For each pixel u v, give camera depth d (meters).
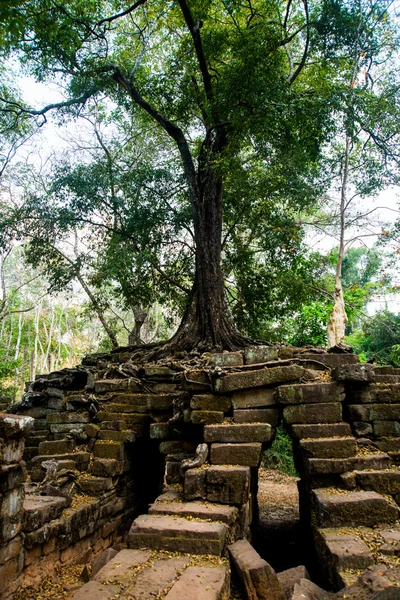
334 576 3.76
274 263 16.27
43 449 7.14
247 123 9.76
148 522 4.36
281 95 9.43
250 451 5.33
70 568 5.23
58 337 35.47
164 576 3.53
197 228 11.89
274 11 11.29
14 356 31.45
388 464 5.27
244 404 6.07
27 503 5.05
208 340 10.55
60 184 15.67
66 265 17.06
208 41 11.94
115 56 14.37
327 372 6.83
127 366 8.90
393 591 2.85
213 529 4.10
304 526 6.66
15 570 4.26
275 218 15.08
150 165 17.25
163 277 17.45
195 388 6.38
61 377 9.94
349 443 5.32
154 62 16.52
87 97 13.43
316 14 11.78
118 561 3.84
